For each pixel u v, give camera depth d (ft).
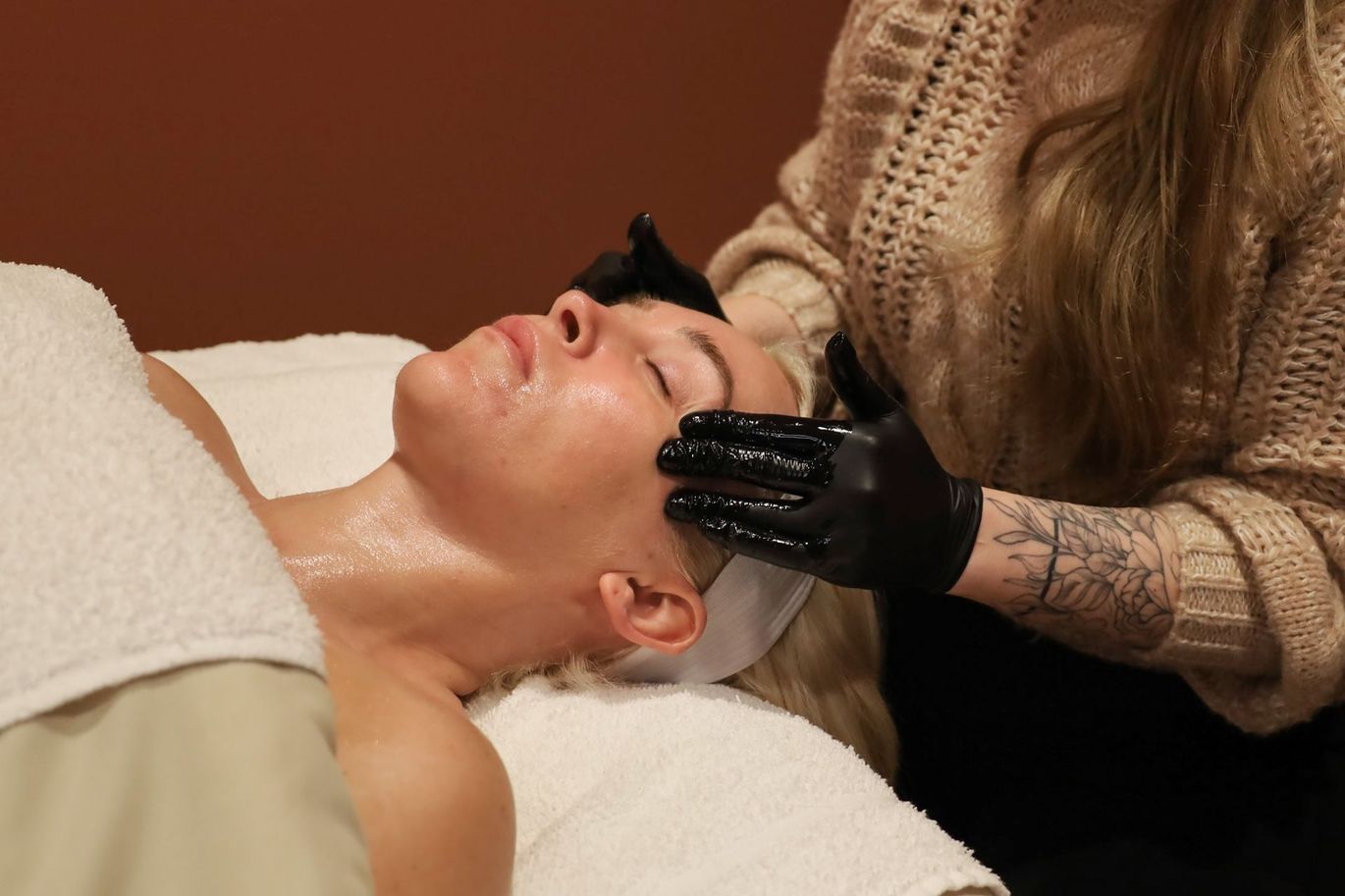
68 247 4.68
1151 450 3.37
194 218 4.81
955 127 3.76
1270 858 3.69
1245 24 2.97
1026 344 3.54
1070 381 3.41
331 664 2.61
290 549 3.04
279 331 5.17
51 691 1.49
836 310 4.19
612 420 3.03
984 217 3.67
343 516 3.09
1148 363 3.21
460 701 3.20
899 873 2.65
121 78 4.47
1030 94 3.64
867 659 3.69
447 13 4.79
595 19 5.06
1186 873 3.72
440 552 3.06
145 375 2.88
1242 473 3.25
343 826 1.51
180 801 1.45
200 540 1.67
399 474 3.13
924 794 4.12
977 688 4.25
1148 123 3.16
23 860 1.41
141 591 1.58
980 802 4.04
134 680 1.52
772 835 2.72
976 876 2.71
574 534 3.05
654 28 5.19
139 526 1.65
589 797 2.84
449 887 2.35
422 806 2.35
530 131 5.17
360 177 4.99
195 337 5.04
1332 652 3.09
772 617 3.38
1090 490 3.68
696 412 3.02
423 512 3.09
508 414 2.99
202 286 4.95
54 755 1.49
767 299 4.14
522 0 4.91
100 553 1.61
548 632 3.18
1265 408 3.13
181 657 1.53
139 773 1.47
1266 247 3.02
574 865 2.68
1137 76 3.18
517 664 3.22
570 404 3.02
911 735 4.24
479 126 5.07
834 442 2.97
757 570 3.30
